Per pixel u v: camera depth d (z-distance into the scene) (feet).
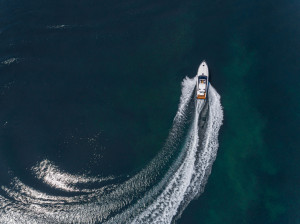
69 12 311.88
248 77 272.31
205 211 216.54
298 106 256.93
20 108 264.11
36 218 216.33
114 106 263.70
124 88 271.49
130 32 299.58
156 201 220.84
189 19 305.12
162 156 239.50
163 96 266.36
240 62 280.10
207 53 285.43
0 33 300.81
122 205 220.23
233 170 231.71
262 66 277.64
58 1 319.47
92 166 236.84
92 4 316.60
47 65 283.38
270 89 265.95
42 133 252.21
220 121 252.62
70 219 216.33
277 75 272.10
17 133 252.62
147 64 281.95
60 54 288.92
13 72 280.31
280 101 259.60
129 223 213.66
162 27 301.84
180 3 314.35
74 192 225.97
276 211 215.72
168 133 249.75
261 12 306.96
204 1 314.35
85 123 256.11
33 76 278.46
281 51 284.20
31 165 237.45
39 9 314.14
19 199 222.89
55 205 220.43
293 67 275.59
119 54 288.30
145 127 253.24
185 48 288.92
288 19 302.04
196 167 233.76
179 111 258.16
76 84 274.57
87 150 244.01
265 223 211.61
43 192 225.76
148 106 262.67
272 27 297.94
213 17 305.94
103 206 220.02
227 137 245.86
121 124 255.29
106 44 293.84
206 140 244.63
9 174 233.14
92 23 304.50
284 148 239.50
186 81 270.87
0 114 260.83
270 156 237.04
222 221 212.43
